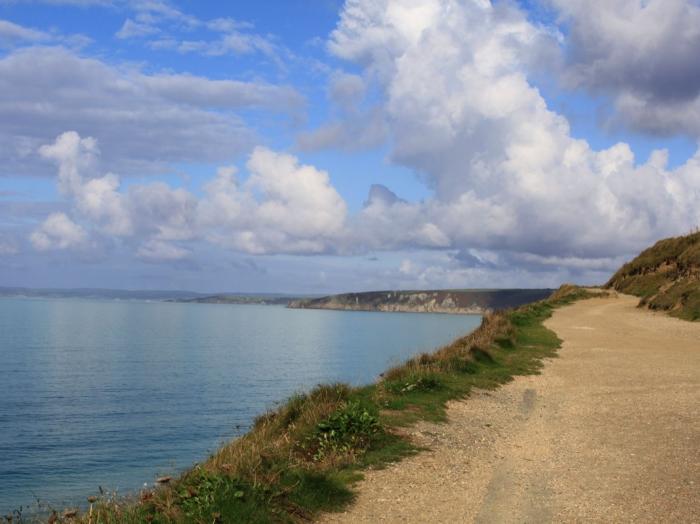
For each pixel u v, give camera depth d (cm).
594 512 637
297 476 698
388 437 937
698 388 1420
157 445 2578
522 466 816
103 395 4000
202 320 18038
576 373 1677
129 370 5400
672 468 791
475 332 2528
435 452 882
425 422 1055
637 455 859
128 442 2650
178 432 2844
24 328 11694
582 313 4144
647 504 657
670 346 2316
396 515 641
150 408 3503
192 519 580
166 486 689
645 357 2003
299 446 896
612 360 1931
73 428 2964
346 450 855
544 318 3656
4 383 4575
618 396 1334
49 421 3152
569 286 7625
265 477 677
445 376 1448
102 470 2191
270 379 4688
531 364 1820
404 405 1157
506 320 2925
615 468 798
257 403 3631
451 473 785
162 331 11931
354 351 7269
